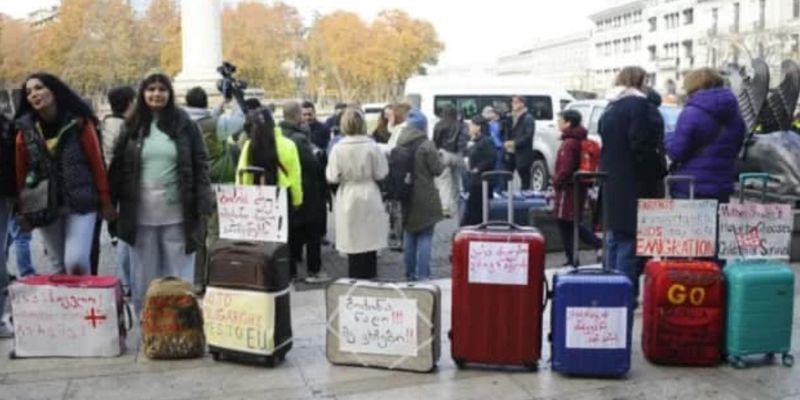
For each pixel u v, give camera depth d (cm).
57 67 7131
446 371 523
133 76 6875
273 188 532
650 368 528
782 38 7106
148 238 590
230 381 509
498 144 1347
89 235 575
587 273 517
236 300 531
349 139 736
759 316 520
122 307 566
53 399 481
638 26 10906
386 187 791
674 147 616
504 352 515
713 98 607
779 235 543
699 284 519
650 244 544
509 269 508
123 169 580
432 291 516
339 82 8725
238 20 7688
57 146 561
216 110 769
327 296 535
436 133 1152
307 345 583
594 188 870
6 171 579
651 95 701
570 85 12712
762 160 906
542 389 491
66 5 7169
